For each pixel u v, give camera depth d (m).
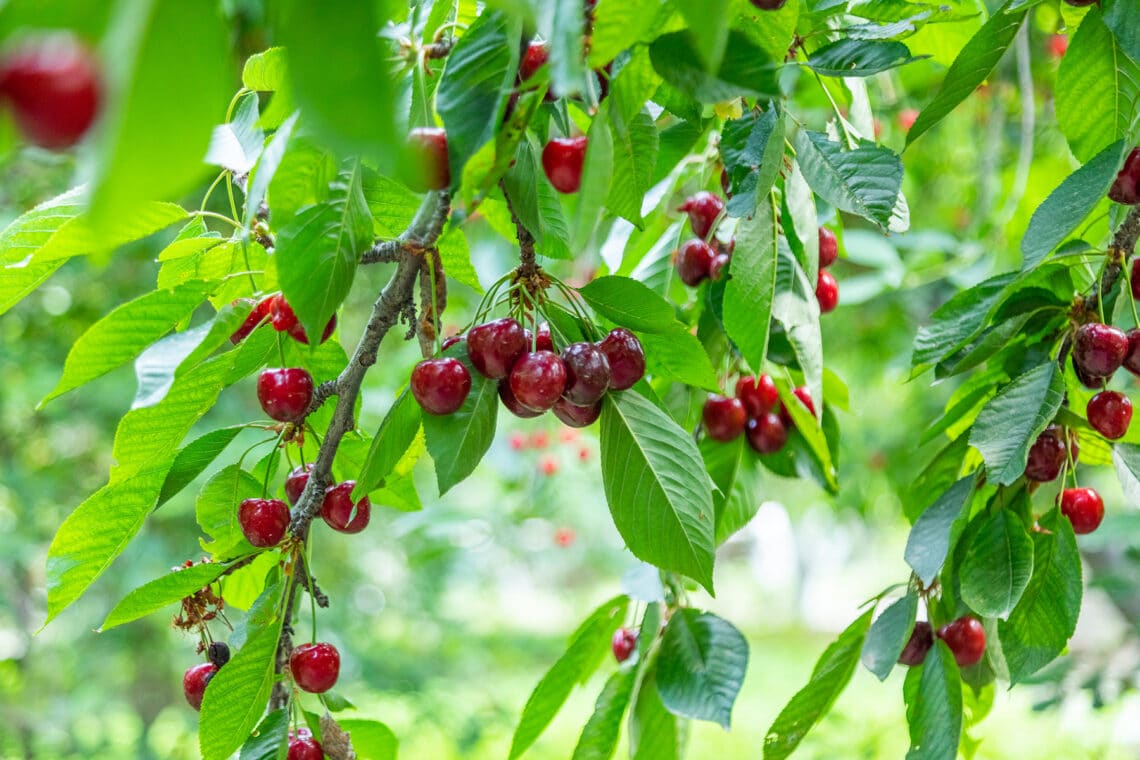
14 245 1.26
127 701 3.52
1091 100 1.31
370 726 1.34
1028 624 1.31
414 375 1.20
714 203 1.42
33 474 3.09
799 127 1.29
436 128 1.18
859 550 7.74
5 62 0.70
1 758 2.96
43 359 3.04
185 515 3.01
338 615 3.56
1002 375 1.35
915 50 1.48
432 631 4.07
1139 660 2.02
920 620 1.34
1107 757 2.26
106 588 2.92
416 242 1.21
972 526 1.32
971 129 2.39
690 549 1.24
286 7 0.89
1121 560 2.26
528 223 1.21
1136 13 1.25
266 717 1.26
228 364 1.27
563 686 1.40
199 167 0.73
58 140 0.72
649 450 1.24
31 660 3.23
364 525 1.28
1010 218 1.76
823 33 1.33
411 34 1.21
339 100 0.78
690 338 1.28
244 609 1.35
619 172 1.25
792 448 1.45
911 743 1.32
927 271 2.09
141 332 1.29
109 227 0.68
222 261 1.29
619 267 1.47
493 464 2.56
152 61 0.69
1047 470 1.30
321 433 1.35
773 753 1.36
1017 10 1.28
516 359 1.21
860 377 2.93
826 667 1.34
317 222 1.17
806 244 1.32
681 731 1.39
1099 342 1.26
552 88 1.19
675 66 1.16
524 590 6.72
